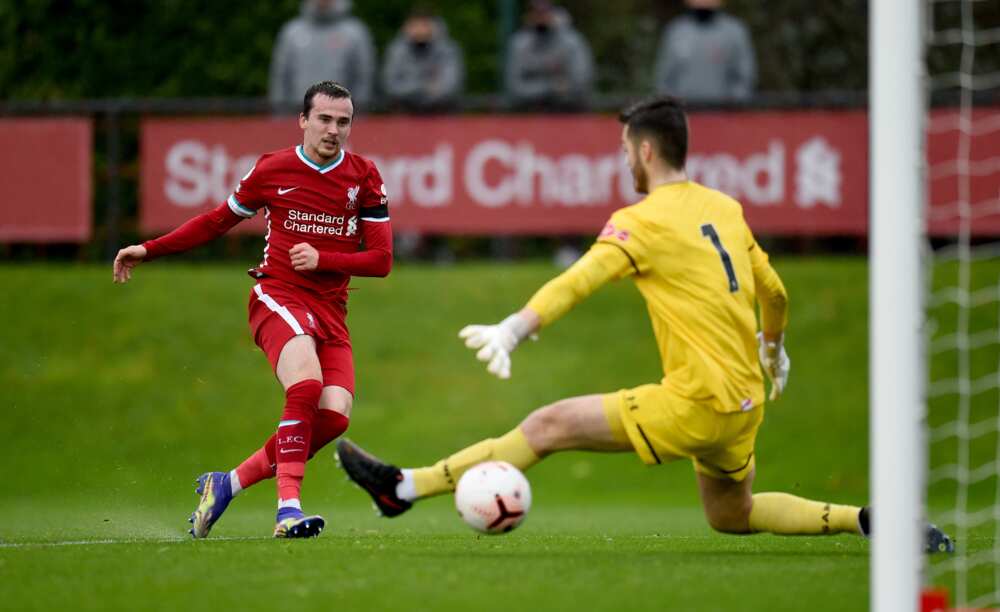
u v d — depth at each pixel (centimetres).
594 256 2080
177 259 6581
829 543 2486
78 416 5372
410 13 7150
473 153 5706
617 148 5659
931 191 5438
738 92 5978
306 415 2538
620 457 5219
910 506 1602
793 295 5956
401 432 5281
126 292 6169
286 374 2541
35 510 3778
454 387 5572
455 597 1762
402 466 5019
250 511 4262
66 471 4888
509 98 5838
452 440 5225
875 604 1612
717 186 5638
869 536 2197
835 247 6250
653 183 2186
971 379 5328
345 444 2150
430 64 6100
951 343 5459
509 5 6938
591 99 5853
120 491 4534
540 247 6369
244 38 6975
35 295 6134
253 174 2619
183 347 5831
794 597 1786
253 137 5794
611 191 5669
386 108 5856
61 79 6956
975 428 5097
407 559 2069
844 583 1883
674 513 4256
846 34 7412
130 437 5238
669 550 2270
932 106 5441
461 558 2084
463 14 7188
